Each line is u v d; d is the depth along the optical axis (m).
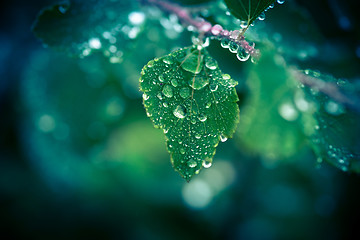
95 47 0.22
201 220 0.49
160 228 0.49
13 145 0.43
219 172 0.45
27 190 0.46
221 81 0.20
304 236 0.48
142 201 0.51
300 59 0.24
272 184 0.45
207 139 0.19
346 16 0.26
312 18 0.25
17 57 0.35
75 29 0.22
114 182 0.49
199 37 0.21
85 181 0.46
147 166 0.49
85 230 0.47
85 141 0.30
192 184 0.48
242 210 0.47
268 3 0.19
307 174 0.40
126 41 0.22
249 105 0.26
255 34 0.22
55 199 0.47
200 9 0.23
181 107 0.19
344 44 0.26
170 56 0.20
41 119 0.30
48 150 0.33
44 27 0.22
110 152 0.39
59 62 0.28
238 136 0.27
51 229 0.46
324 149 0.23
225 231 0.48
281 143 0.26
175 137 0.19
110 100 0.29
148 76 0.19
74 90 0.29
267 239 0.49
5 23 0.34
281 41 0.24
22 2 0.33
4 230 0.44
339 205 0.41
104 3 0.22
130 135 0.42
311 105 0.24
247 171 0.42
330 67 0.25
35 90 0.29
